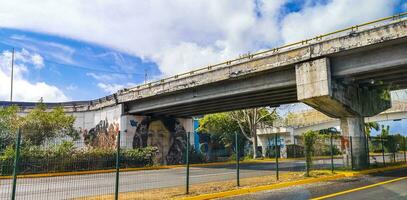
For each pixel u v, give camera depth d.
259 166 33.97
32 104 55.34
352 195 13.19
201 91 31.94
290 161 43.94
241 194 14.48
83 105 48.09
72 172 23.59
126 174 25.77
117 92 41.34
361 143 25.52
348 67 22.77
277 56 25.31
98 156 29.11
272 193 14.45
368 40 20.89
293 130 58.56
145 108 38.69
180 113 42.88
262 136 62.88
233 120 56.94
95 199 12.93
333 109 25.28
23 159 21.98
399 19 19.80
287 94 29.77
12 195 9.97
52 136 35.53
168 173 26.91
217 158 45.66
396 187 15.46
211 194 13.73
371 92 28.45
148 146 40.06
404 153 33.41
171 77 33.94
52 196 14.21
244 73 27.22
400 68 21.97
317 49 23.20
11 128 31.84
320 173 21.39
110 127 42.41
